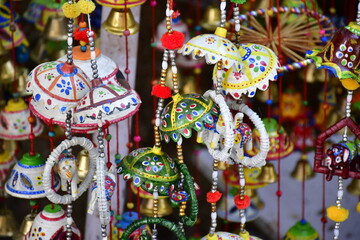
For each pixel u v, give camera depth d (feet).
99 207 7.05
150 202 9.34
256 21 9.89
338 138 10.96
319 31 9.65
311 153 12.03
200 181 12.79
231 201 10.07
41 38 11.48
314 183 12.53
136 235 8.49
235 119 7.39
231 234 7.90
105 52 9.78
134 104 6.89
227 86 7.32
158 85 7.19
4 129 10.21
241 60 7.04
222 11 7.07
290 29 9.82
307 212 12.23
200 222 12.38
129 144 8.91
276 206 12.32
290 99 11.53
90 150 7.29
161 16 14.17
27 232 8.28
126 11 8.59
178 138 7.04
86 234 9.72
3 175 10.59
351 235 11.85
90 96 6.88
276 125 9.61
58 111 7.29
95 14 11.07
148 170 7.25
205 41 6.86
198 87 11.43
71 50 7.11
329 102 11.14
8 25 10.66
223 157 7.16
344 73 7.25
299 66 8.88
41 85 7.09
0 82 10.91
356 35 7.21
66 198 7.36
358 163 8.05
